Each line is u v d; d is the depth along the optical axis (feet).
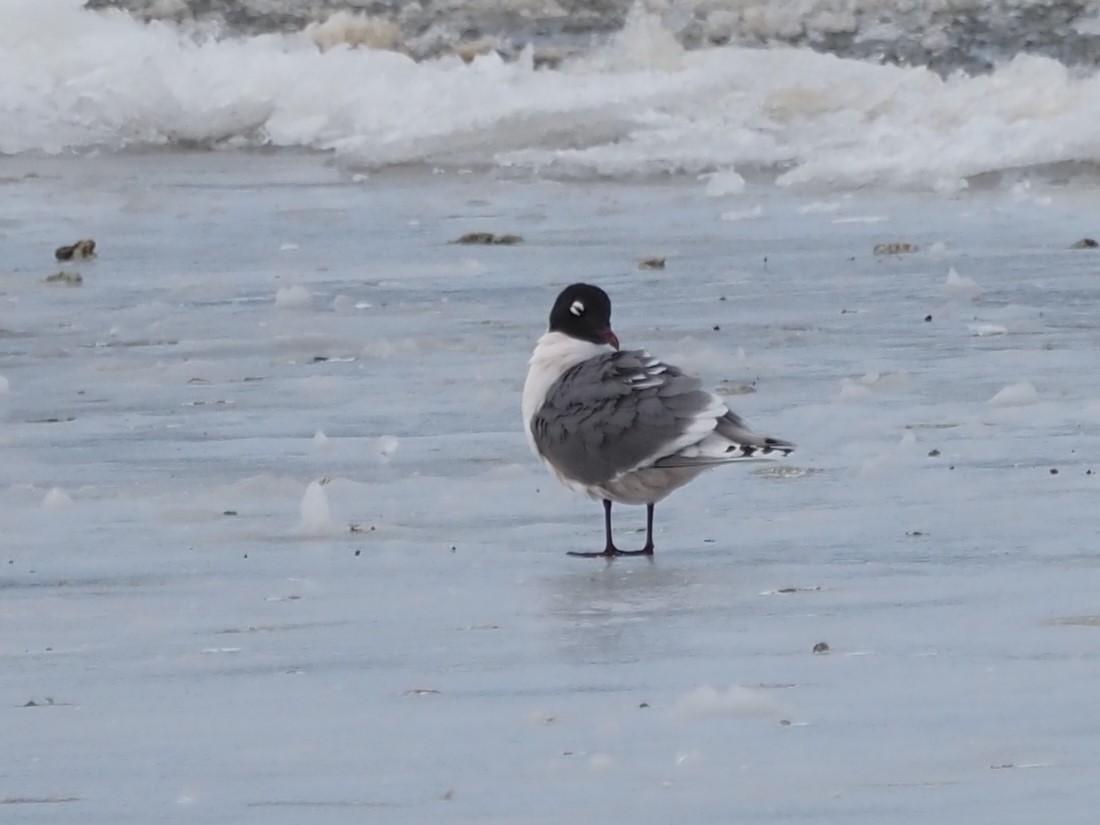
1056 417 47.60
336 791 25.08
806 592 34.50
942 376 52.65
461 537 39.45
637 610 33.76
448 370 55.11
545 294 65.46
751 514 40.47
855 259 69.77
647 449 37.50
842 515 39.99
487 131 94.84
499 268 70.03
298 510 41.57
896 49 108.17
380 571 36.91
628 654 31.07
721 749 26.23
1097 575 34.76
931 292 63.87
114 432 48.91
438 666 30.68
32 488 43.55
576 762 25.89
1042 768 25.07
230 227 79.00
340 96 100.27
